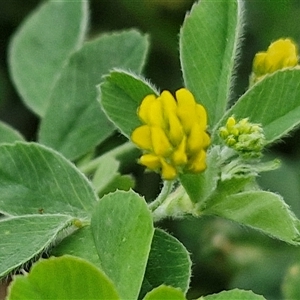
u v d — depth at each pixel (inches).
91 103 6.2
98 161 6.1
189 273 5.0
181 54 5.4
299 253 7.6
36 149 5.4
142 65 6.2
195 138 4.8
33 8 9.6
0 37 9.6
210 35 5.4
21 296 4.5
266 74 5.3
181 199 5.1
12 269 4.8
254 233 7.9
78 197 5.3
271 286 7.8
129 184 5.8
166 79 9.3
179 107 4.8
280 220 4.8
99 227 4.9
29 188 5.3
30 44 6.8
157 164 4.9
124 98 5.3
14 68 6.7
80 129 6.1
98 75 6.2
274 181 7.9
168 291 4.4
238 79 9.0
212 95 5.3
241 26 5.4
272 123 5.2
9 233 5.0
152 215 4.9
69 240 5.0
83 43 6.5
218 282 8.1
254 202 4.9
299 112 5.1
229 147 4.9
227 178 5.0
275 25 8.8
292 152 8.3
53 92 6.2
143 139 4.9
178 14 9.5
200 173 4.9
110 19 9.7
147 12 9.5
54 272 4.4
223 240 8.0
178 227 8.1
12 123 9.3
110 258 4.8
